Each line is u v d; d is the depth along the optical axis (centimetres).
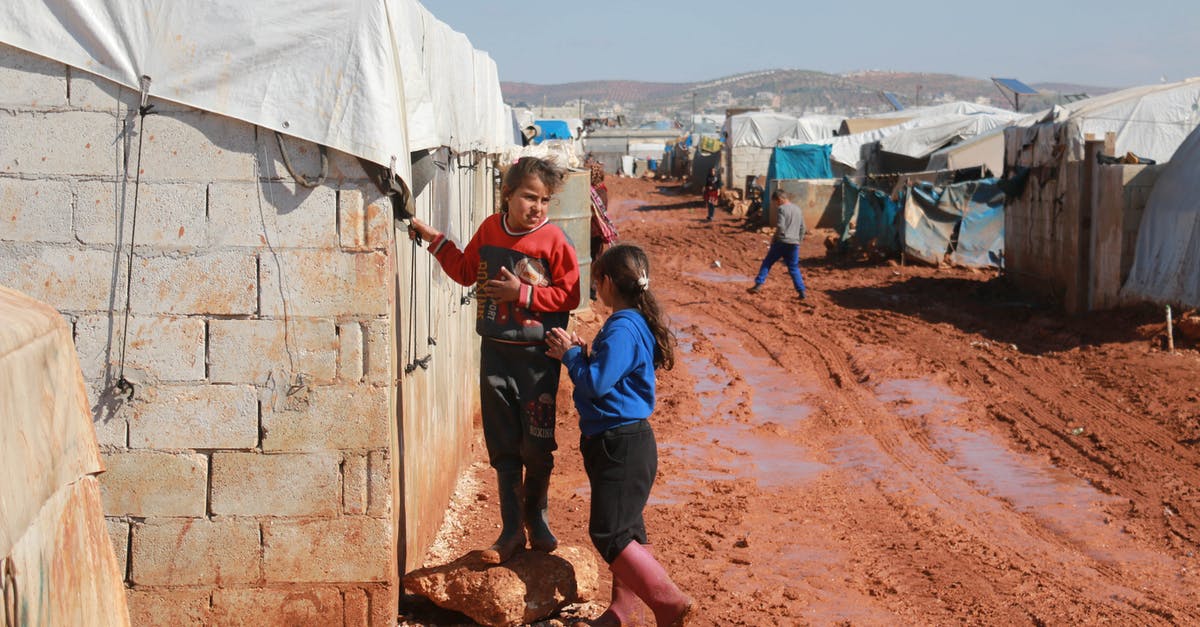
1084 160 1698
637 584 491
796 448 1037
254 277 506
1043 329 1622
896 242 2522
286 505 516
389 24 502
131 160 500
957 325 1720
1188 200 1476
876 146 4003
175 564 517
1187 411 1097
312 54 493
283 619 520
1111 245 1633
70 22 490
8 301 242
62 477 235
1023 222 1989
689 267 2628
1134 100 2133
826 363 1452
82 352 506
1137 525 799
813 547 746
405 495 571
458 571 536
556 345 491
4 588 194
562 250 511
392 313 520
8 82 496
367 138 491
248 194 503
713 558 715
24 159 499
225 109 492
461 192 816
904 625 604
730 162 4922
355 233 505
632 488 489
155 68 493
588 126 10012
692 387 1298
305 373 510
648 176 7788
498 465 542
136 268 504
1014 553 741
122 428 511
